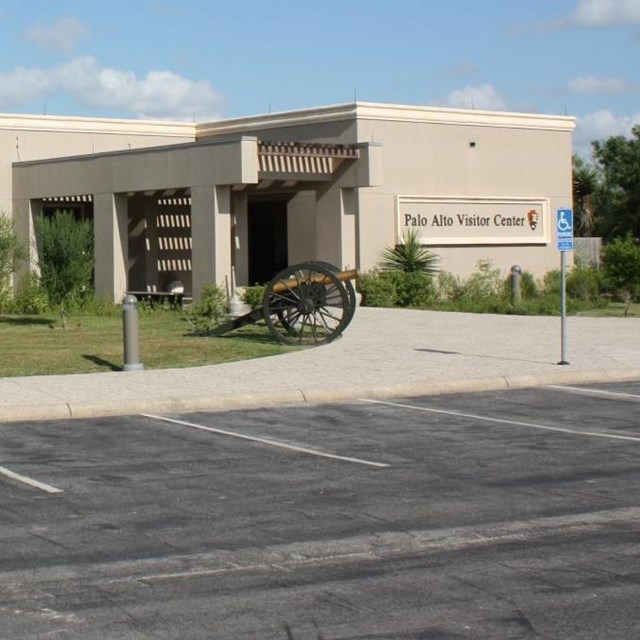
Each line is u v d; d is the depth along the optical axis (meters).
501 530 9.00
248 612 6.98
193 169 30.38
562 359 19.55
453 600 7.19
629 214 51.09
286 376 18.14
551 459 12.04
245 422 14.71
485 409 15.75
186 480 11.07
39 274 33.22
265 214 37.31
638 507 9.75
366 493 10.43
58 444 13.09
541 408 15.81
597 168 54.00
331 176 32.47
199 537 8.87
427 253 34.59
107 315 30.44
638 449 12.61
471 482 10.88
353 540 8.74
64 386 16.97
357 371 18.72
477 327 26.16
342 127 34.38
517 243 38.03
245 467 11.73
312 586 7.52
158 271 36.03
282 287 22.88
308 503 10.03
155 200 35.28
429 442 13.16
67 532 9.04
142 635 6.57
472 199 36.75
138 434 13.78
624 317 29.12
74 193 33.50
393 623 6.75
